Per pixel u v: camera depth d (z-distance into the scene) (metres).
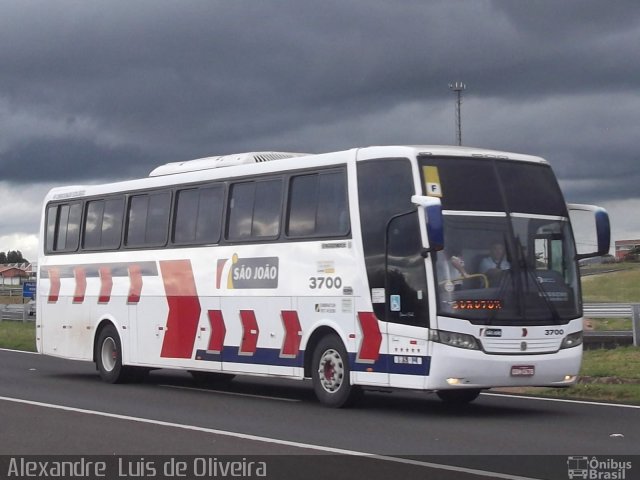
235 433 13.16
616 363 20.95
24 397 17.86
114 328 20.86
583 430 13.42
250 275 17.55
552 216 15.38
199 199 18.97
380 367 15.05
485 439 12.60
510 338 14.54
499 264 14.74
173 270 19.34
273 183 17.31
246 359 17.56
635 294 46.47
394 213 14.98
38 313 23.14
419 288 14.52
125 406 16.45
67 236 22.48
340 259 15.77
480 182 15.01
